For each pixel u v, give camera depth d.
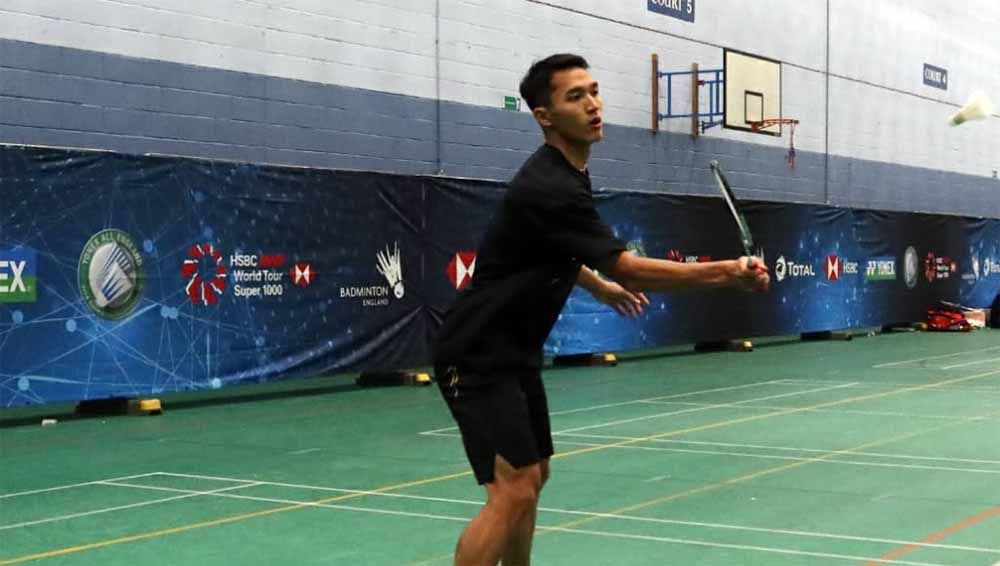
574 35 18.83
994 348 19.42
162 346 11.31
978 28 31.70
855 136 26.19
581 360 16.59
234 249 11.95
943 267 24.86
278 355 12.34
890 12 27.47
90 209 10.73
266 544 5.89
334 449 9.02
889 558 5.50
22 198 10.22
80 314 10.65
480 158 17.31
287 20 14.65
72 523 6.42
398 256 13.66
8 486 7.52
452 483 7.55
